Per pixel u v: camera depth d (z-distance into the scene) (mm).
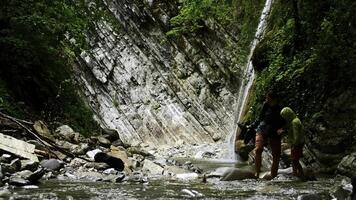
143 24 24859
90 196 7180
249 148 15758
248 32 22000
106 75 22406
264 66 16844
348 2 12469
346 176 10711
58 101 16922
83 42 19188
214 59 23531
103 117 21078
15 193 6996
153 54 24234
